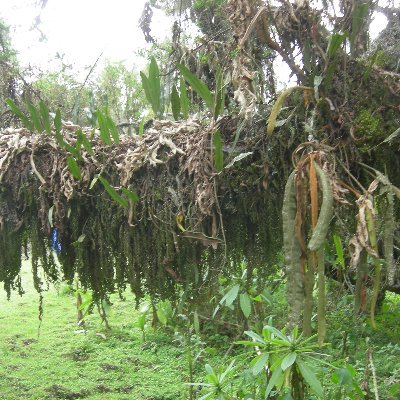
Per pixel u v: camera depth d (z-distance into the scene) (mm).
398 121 1788
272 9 1841
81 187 1931
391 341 3865
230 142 1840
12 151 1952
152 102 1857
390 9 2326
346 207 1748
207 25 3506
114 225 1949
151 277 1984
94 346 4223
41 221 2027
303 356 1956
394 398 2682
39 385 3486
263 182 1814
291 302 1390
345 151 1733
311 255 1367
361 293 1497
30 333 4578
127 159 1867
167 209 1881
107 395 3346
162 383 3492
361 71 1809
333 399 2361
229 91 2188
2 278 2129
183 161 1863
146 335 4410
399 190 1486
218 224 1883
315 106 1705
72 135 2021
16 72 3660
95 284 2094
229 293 2250
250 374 2229
